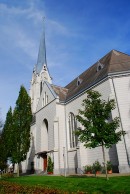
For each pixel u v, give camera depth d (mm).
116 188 12945
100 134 17266
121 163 22719
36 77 70812
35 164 42375
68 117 36719
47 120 40125
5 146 36344
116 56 32562
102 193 12273
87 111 18641
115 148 24422
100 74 30891
